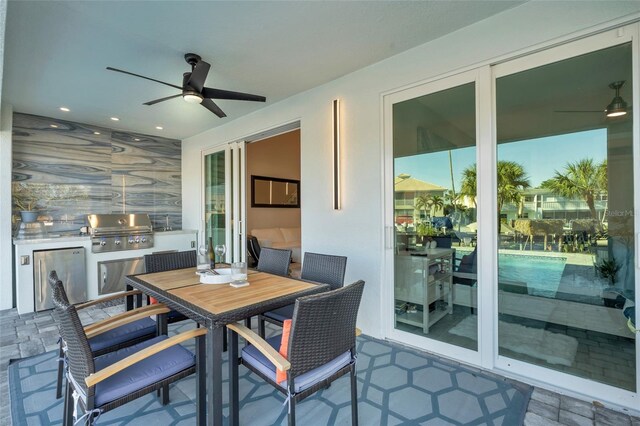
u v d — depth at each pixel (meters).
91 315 3.61
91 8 2.02
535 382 2.14
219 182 4.89
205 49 2.57
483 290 2.33
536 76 2.14
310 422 1.78
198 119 4.43
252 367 1.66
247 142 4.64
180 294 1.90
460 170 2.45
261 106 3.93
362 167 2.98
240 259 4.46
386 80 2.81
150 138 5.33
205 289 2.02
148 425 1.77
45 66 2.80
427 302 2.65
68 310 1.29
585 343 2.02
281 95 3.61
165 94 3.45
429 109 2.59
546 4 2.05
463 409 1.88
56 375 2.28
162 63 2.79
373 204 2.91
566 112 2.04
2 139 3.78
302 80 3.21
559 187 2.08
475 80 2.34
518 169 2.22
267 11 2.09
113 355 1.64
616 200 1.90
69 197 4.47
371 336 2.93
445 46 2.47
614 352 1.92
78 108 3.91
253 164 6.61
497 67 2.28
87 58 2.67
